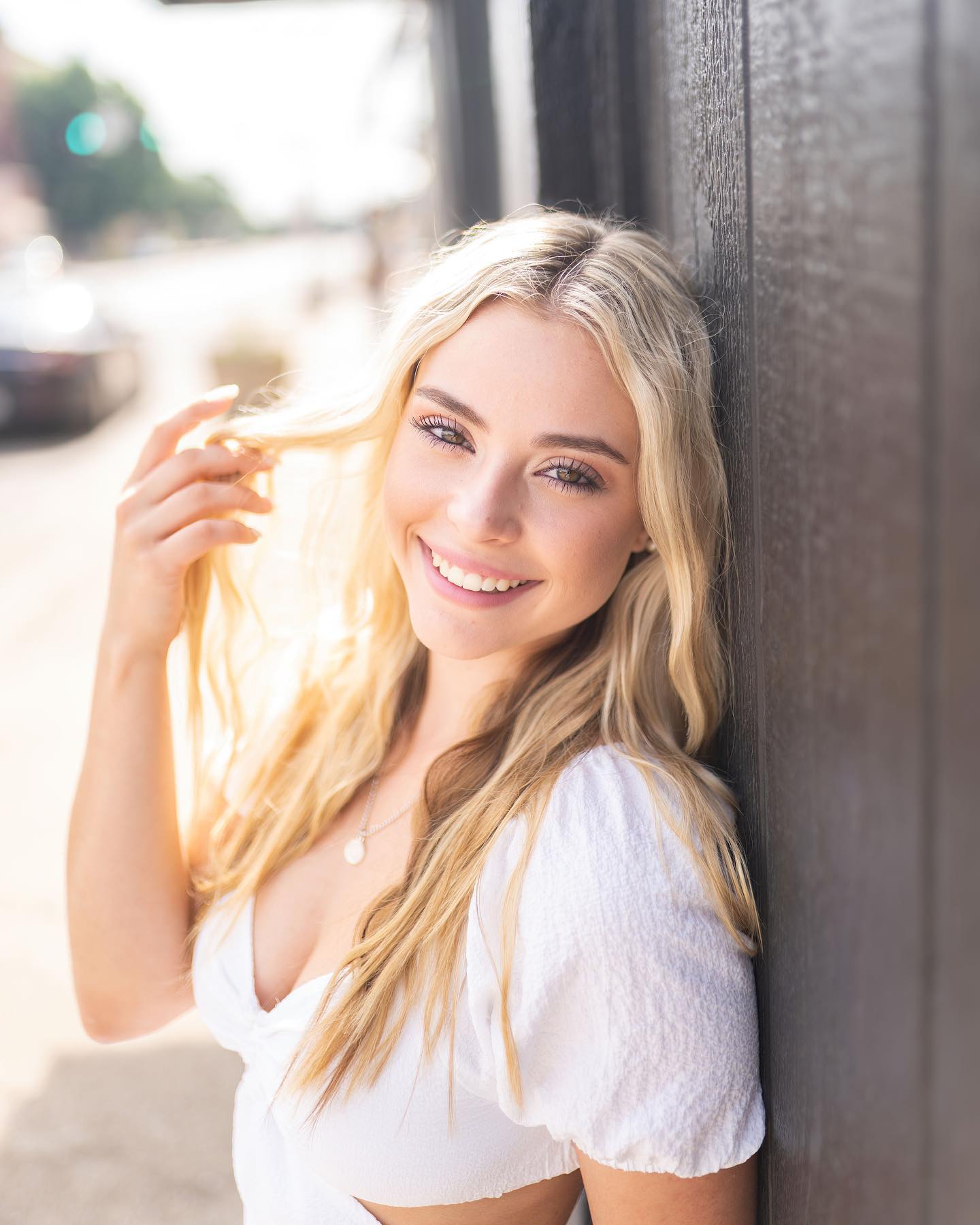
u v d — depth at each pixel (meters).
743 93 0.83
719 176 0.99
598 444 1.10
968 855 0.43
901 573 0.49
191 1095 2.74
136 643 1.40
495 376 1.10
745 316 0.90
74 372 11.23
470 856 1.11
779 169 0.71
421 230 14.32
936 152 0.43
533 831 1.05
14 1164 2.52
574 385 1.09
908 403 0.47
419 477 1.18
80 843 1.44
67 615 6.16
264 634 1.58
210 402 1.44
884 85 0.49
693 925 0.98
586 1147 1.00
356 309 24.31
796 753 0.74
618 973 0.97
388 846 1.33
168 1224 2.34
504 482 1.12
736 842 1.02
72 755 4.46
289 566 1.58
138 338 13.98
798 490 0.70
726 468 1.07
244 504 1.41
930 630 0.46
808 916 0.73
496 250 1.15
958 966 0.44
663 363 1.08
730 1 0.87
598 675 1.23
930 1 0.43
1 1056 2.89
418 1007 1.11
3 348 10.98
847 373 0.57
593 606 1.18
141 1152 2.55
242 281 40.56
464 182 4.60
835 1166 0.67
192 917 1.47
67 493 9.12
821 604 0.65
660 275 1.12
